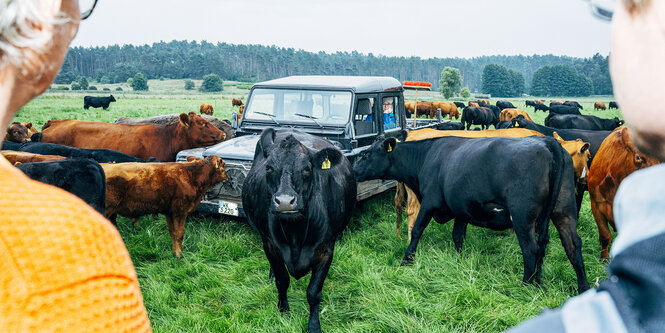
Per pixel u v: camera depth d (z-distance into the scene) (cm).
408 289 517
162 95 11412
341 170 507
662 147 44
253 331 447
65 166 501
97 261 58
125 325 60
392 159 686
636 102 43
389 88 895
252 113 848
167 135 941
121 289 61
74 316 54
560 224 545
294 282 554
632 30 43
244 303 507
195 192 645
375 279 535
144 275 584
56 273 54
